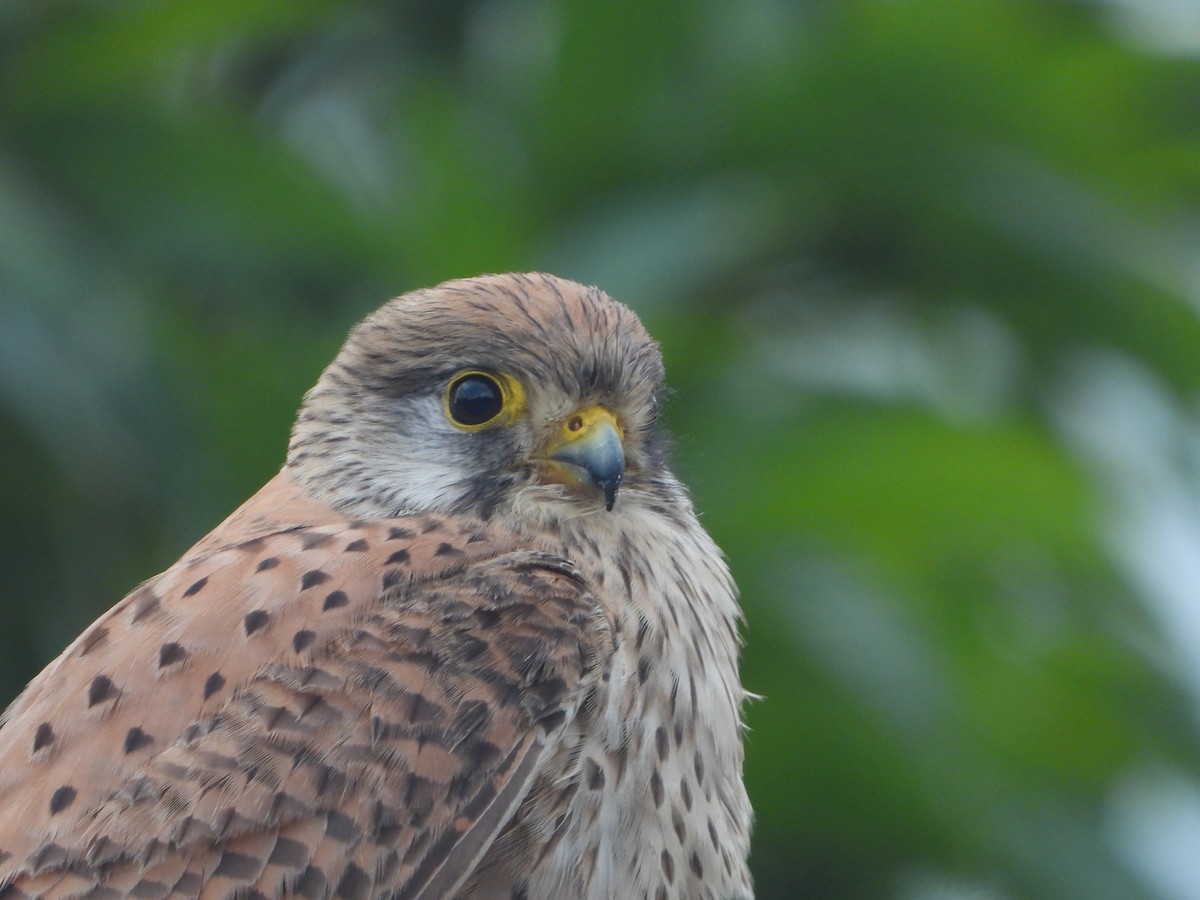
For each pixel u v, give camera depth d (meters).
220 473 11.82
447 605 8.15
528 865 7.95
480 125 13.48
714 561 9.35
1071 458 12.86
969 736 11.77
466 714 7.89
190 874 7.50
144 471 11.67
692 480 11.80
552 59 13.20
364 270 12.67
